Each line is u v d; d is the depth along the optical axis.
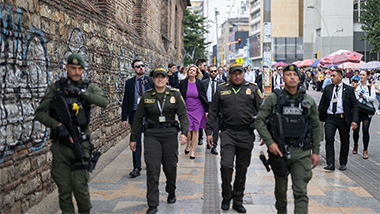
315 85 35.88
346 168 7.27
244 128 4.85
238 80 4.84
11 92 4.26
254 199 5.40
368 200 5.37
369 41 40.53
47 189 5.33
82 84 3.79
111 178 6.32
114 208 4.89
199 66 10.38
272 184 6.15
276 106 4.02
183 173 6.79
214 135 8.53
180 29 29.80
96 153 3.88
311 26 78.69
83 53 6.98
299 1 86.88
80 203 3.82
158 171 4.75
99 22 8.10
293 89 4.02
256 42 98.31
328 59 19.98
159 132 4.88
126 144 9.55
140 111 4.96
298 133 3.95
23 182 4.52
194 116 8.01
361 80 8.18
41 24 5.13
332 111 7.04
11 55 4.26
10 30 4.24
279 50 85.62
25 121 4.59
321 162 7.83
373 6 40.00
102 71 8.34
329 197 5.50
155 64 16.58
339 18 66.31
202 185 6.04
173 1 24.42
